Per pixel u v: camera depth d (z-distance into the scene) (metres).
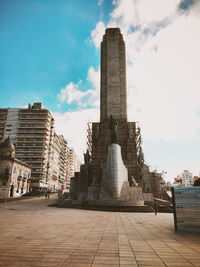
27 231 10.10
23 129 88.12
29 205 32.16
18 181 62.88
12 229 10.62
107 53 53.69
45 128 87.69
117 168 32.06
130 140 45.91
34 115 90.06
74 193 47.38
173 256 6.28
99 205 29.52
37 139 86.50
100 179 42.72
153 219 17.33
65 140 125.75
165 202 36.00
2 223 12.73
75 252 6.57
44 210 23.78
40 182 80.50
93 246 7.37
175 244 7.88
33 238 8.54
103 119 48.94
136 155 44.75
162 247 7.38
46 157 87.19
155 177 55.19
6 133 88.38
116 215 20.61
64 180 123.81
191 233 10.52
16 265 5.29
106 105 50.47
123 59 53.28
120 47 54.50
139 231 10.89
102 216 18.95
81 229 11.07
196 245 7.73
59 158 110.75
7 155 60.34
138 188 32.66
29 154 84.25
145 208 26.94
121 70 52.34
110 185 31.48
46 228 11.09
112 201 29.22
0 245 7.35
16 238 8.51
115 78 51.44
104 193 32.25
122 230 11.08
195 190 11.84
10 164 58.16
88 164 45.75
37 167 82.25
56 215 18.33
